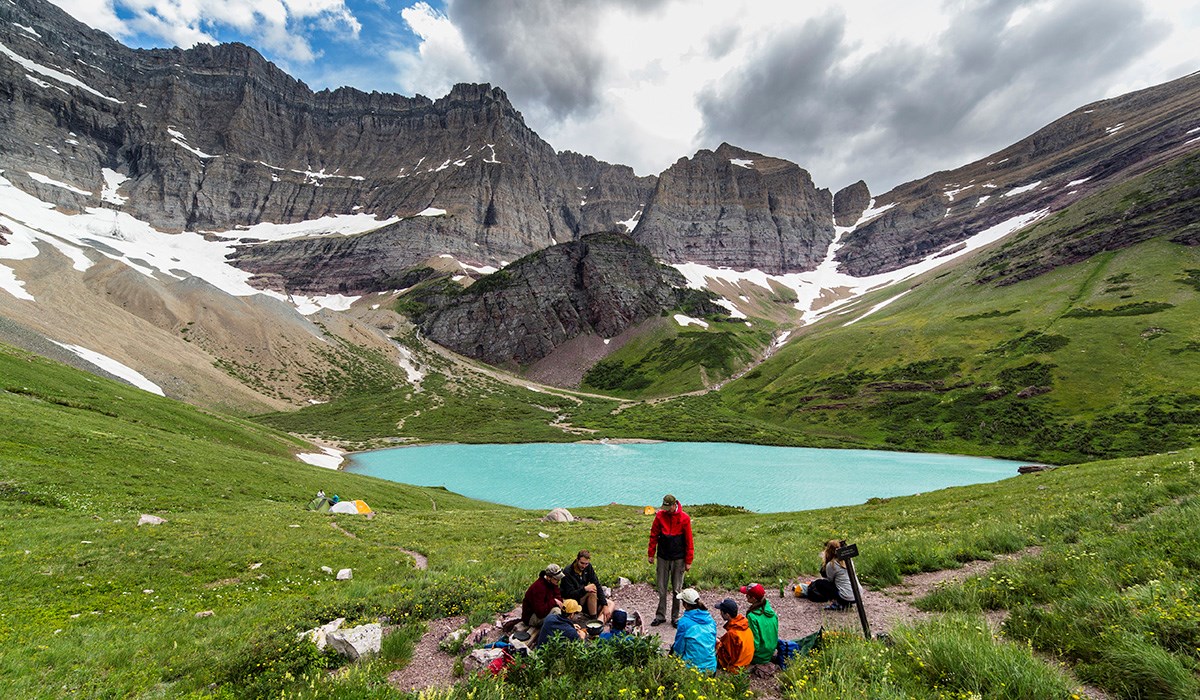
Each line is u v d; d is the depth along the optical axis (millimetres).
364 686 8539
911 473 102562
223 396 155000
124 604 16531
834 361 196250
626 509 64125
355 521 36438
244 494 42844
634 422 175625
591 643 9320
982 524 21250
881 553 16500
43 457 35938
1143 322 142750
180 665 10773
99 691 9469
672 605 12453
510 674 8641
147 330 169750
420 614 13242
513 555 25875
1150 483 21438
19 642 12273
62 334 126062
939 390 152375
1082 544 13453
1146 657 6648
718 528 34500
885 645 8852
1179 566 10164
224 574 20953
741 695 7793
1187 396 110688
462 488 95688
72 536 22484
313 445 112750
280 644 10703
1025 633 8648
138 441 46406
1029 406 129375
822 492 89438
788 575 15789
